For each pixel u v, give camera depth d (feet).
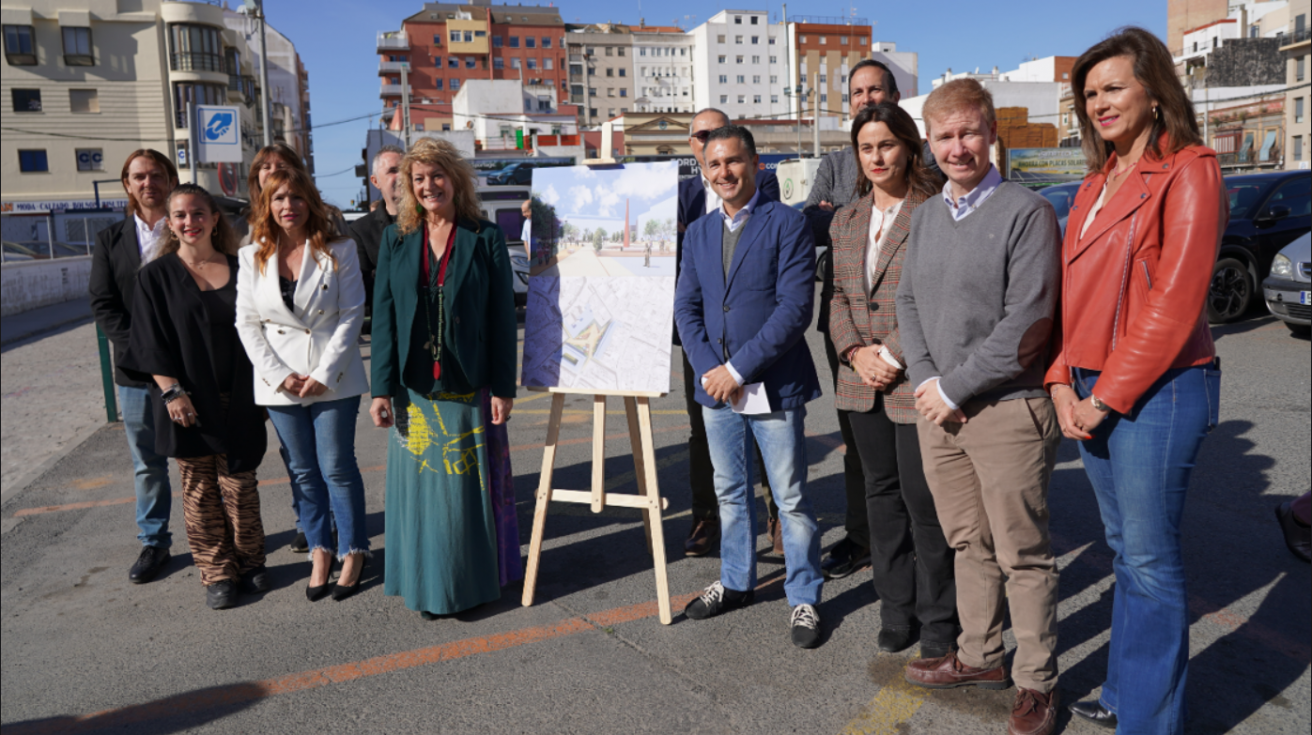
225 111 55.93
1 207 124.16
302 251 11.62
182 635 11.02
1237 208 30.17
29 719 9.20
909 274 8.27
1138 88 6.68
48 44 124.26
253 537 12.21
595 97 356.79
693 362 10.39
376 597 11.94
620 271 11.18
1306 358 23.56
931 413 7.83
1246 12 205.46
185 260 11.70
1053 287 7.41
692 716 8.57
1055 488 14.93
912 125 8.93
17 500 17.08
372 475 17.81
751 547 10.84
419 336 10.62
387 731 8.59
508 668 9.73
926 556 8.93
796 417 9.98
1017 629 7.99
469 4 340.59
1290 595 10.48
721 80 358.64
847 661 9.51
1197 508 13.39
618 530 14.23
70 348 43.42
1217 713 8.21
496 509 11.69
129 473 18.86
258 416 11.79
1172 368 6.82
